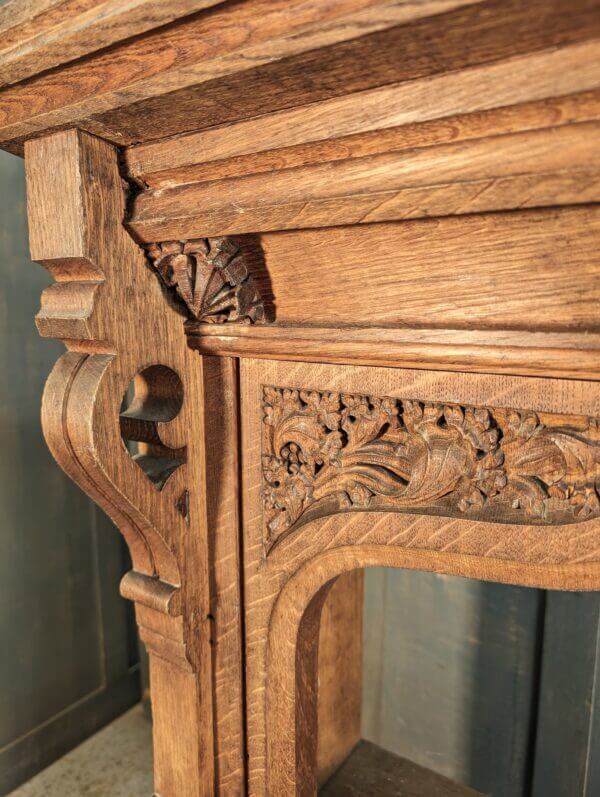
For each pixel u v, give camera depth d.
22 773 1.38
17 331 1.31
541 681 1.12
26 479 1.35
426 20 0.37
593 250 0.47
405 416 0.61
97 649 1.55
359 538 0.66
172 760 0.82
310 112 0.48
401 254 0.55
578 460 0.53
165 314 0.67
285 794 0.80
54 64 0.49
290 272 0.62
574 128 0.41
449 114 0.43
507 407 0.55
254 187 0.54
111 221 0.61
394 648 1.34
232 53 0.43
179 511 0.72
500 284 0.52
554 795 1.12
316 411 0.67
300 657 0.77
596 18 0.35
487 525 0.58
